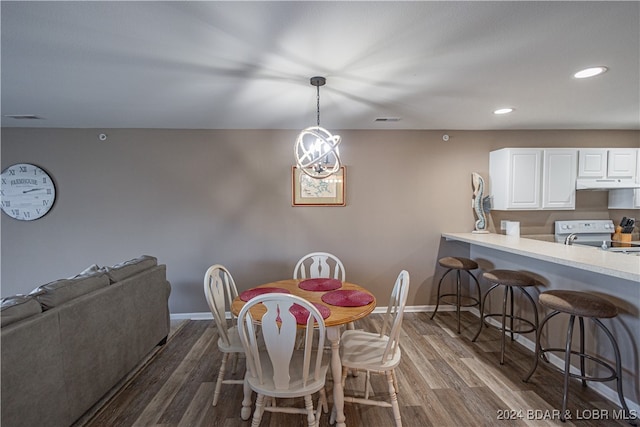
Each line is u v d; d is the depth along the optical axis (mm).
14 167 3289
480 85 2203
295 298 1398
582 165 3361
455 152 3619
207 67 1881
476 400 1994
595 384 2074
